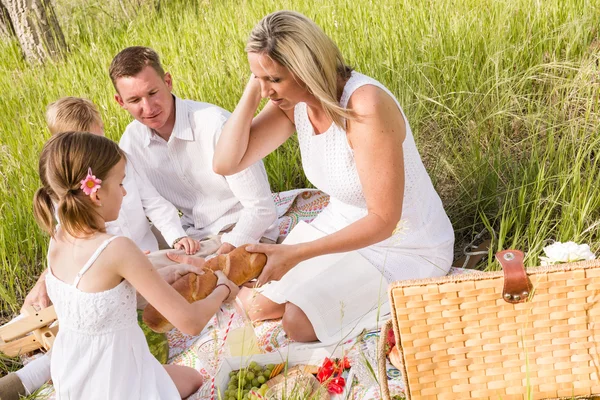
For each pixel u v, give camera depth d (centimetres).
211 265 274
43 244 415
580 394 212
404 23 520
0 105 616
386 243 314
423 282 205
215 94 510
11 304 378
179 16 742
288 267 280
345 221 318
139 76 343
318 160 308
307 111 301
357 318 306
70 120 348
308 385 267
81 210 241
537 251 328
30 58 779
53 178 243
